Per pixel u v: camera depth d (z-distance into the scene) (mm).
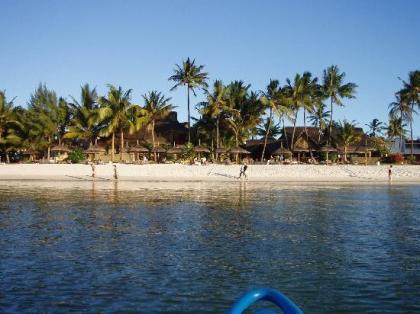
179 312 10180
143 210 27359
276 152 74125
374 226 22266
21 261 14438
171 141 80375
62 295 11203
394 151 100250
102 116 66812
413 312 10352
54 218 23781
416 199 36375
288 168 62844
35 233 19359
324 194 40250
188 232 20016
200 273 13273
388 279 12859
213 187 46531
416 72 83188
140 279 12602
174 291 11609
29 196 35281
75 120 71062
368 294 11555
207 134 78250
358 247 17109
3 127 70500
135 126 69938
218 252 16016
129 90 69188
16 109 71250
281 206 30406
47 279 12500
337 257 15414
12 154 74625
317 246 17188
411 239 18797
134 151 70438
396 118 94688
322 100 83375
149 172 59156
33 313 10016
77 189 42219
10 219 23328
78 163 62219
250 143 90688
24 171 57906
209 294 11414
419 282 12578
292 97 76625
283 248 16812
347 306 10688
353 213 27234
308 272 13508
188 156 69938
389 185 53312
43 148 73062
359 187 49719
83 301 10805
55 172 57969
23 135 71000
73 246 16781
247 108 75750
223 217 24844
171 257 15203
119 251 16031
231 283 12352
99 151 68562
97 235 19047
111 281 12383
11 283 12102
